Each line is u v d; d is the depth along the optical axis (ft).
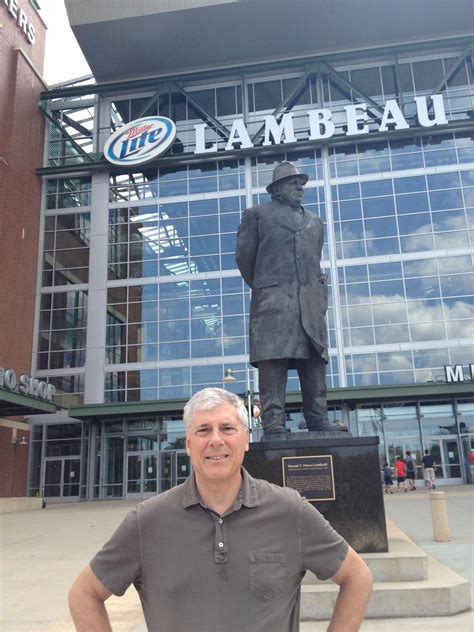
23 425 107.45
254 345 22.71
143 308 112.06
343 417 102.63
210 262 112.68
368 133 112.47
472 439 98.89
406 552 19.63
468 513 48.11
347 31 119.75
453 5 114.11
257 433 82.69
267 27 118.01
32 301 115.75
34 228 119.44
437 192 110.01
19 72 119.44
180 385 106.52
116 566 6.61
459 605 17.78
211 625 6.12
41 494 104.53
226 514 6.52
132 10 114.52
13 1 120.37
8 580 26.63
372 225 109.91
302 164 116.06
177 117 124.67
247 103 122.31
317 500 20.17
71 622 18.54
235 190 116.47
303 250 23.21
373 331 104.32
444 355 101.45
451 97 117.29
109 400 108.06
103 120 127.75
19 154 116.47
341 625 6.61
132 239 117.19
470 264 105.19
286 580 6.41
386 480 86.48
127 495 104.27
